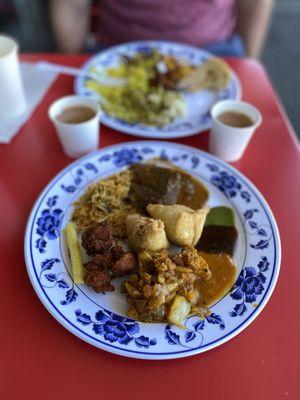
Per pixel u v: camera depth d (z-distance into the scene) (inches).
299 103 37.0
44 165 15.7
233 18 26.1
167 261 11.4
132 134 16.8
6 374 9.9
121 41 25.7
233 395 9.6
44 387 9.7
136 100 18.2
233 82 19.3
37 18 41.4
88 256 12.4
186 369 10.0
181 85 19.5
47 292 11.0
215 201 14.3
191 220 12.5
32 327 10.9
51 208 13.6
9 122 17.3
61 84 19.4
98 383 9.8
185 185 14.8
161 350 9.9
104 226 12.5
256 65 21.2
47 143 16.6
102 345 9.9
